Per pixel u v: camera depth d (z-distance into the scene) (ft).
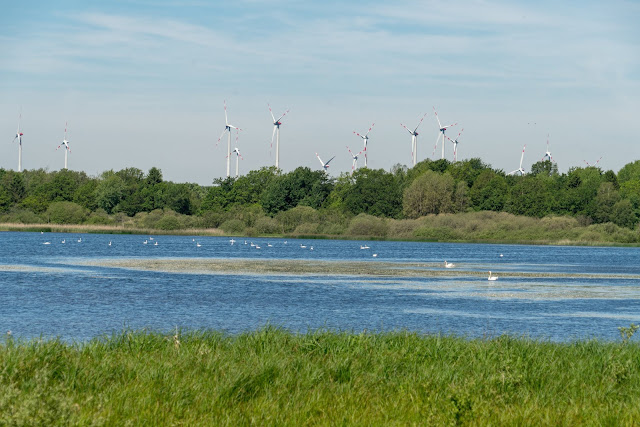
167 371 68.23
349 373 72.08
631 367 78.43
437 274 296.10
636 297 215.31
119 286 224.12
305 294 207.41
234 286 230.07
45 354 69.87
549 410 61.36
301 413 57.93
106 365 68.90
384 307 177.88
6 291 203.00
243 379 65.36
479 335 133.90
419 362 81.00
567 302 198.39
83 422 50.37
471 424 56.39
